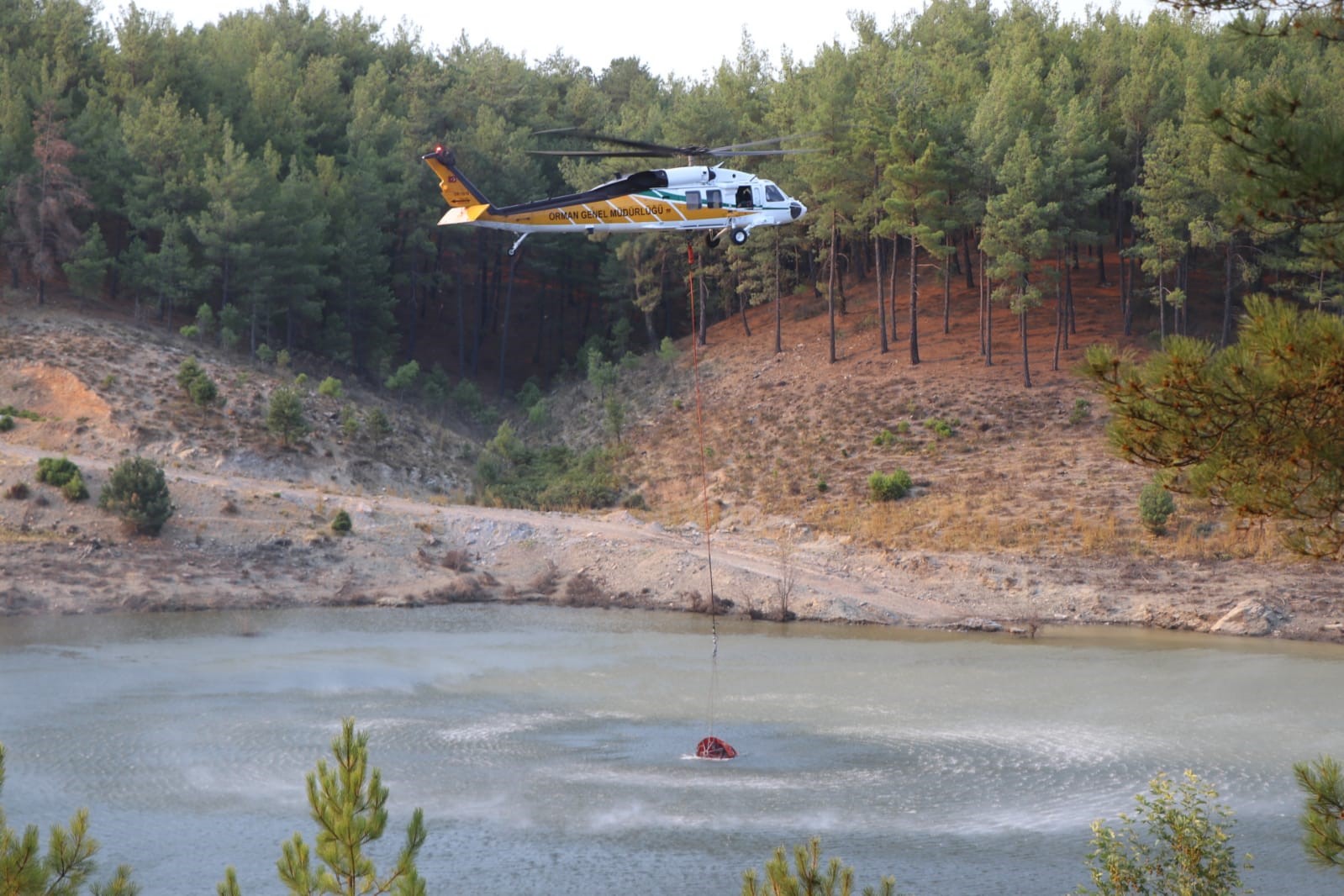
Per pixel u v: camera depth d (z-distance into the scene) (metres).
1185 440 12.68
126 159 107.56
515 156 125.38
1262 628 64.31
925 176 95.44
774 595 72.25
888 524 81.12
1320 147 11.37
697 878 31.70
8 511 75.44
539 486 96.06
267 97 123.00
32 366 93.31
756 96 137.12
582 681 54.97
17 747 43.06
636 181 45.47
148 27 121.50
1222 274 105.00
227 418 92.88
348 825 12.58
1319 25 12.34
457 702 50.94
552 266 126.62
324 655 59.69
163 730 45.56
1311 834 12.76
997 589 71.94
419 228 122.75
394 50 156.62
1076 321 105.00
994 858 32.94
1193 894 19.39
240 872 31.77
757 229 109.12
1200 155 87.69
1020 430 90.31
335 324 113.44
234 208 105.00
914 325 101.56
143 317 107.12
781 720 48.19
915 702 51.09
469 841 34.53
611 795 38.75
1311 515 12.27
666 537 82.94
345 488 89.69
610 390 115.00
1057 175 93.38
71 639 61.75
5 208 104.94
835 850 33.72
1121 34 122.44
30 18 121.56
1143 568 72.38
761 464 93.50
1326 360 11.88
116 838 34.34
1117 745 44.22
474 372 127.00
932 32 139.25
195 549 75.94
